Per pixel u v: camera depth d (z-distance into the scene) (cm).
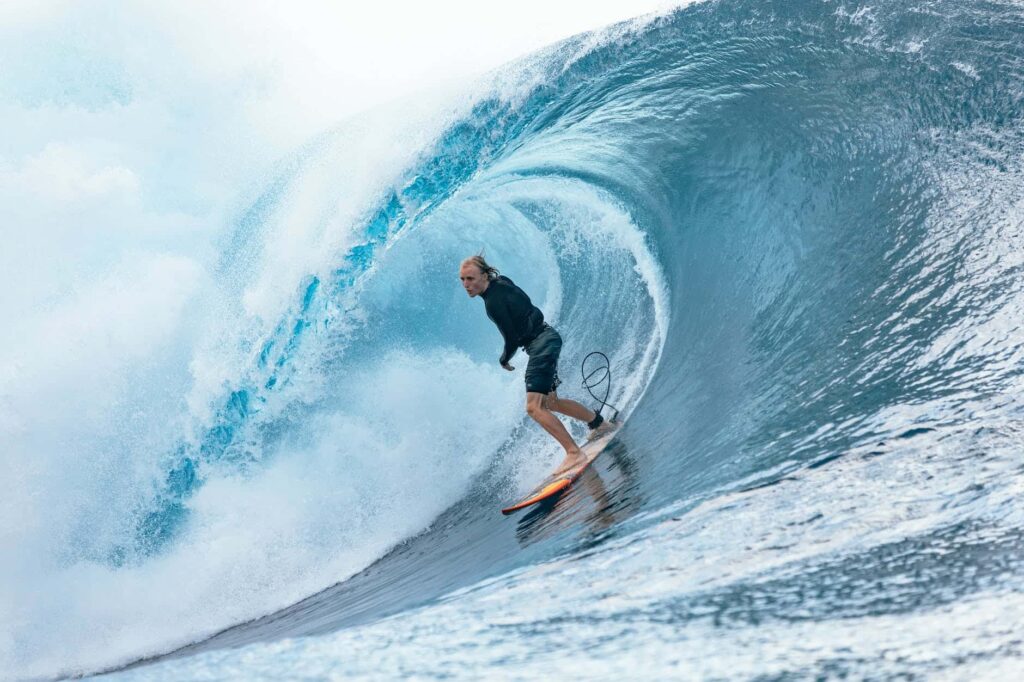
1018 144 512
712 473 387
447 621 244
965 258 445
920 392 365
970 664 163
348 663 210
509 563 387
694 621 214
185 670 224
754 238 612
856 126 617
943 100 581
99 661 552
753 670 176
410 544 563
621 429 548
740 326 546
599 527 386
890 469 308
